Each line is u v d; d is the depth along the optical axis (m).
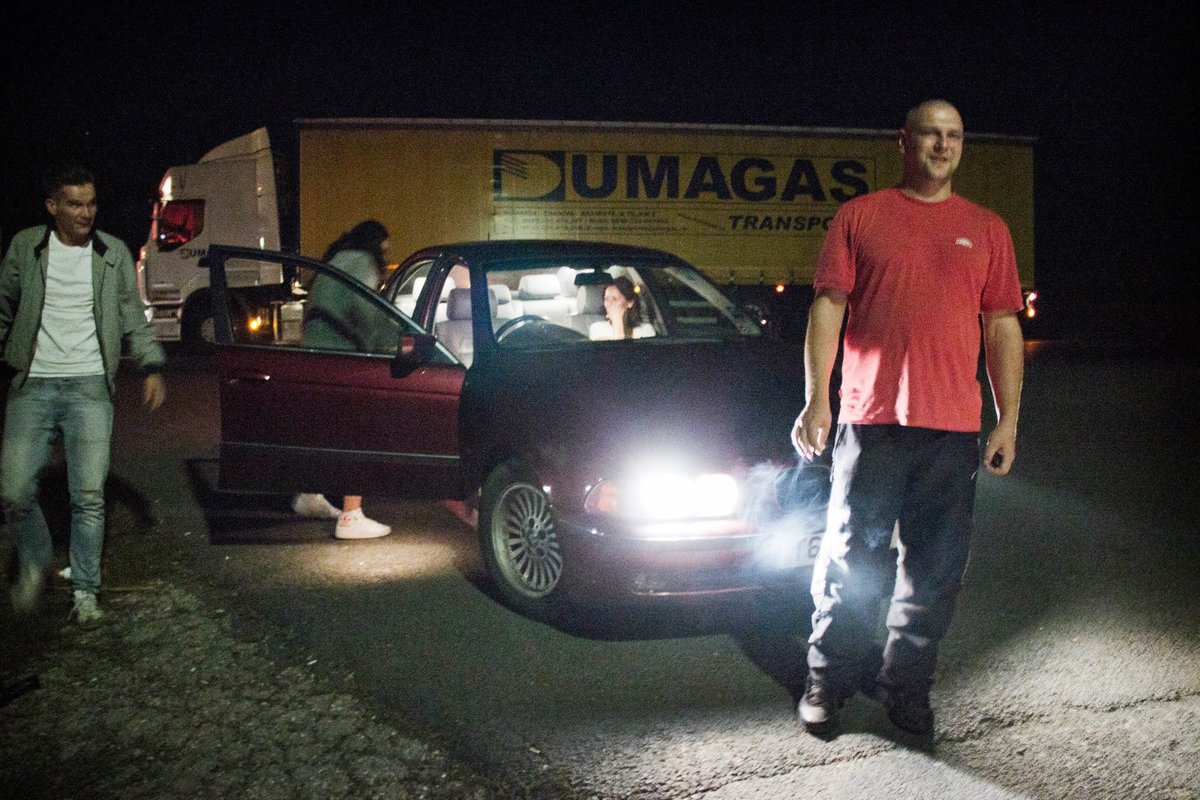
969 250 3.88
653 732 4.17
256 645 5.06
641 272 6.86
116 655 4.94
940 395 3.88
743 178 20.31
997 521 7.48
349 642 5.11
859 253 3.94
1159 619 5.41
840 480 4.02
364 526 6.94
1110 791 3.71
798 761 3.93
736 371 5.66
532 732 4.17
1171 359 19.34
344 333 6.59
